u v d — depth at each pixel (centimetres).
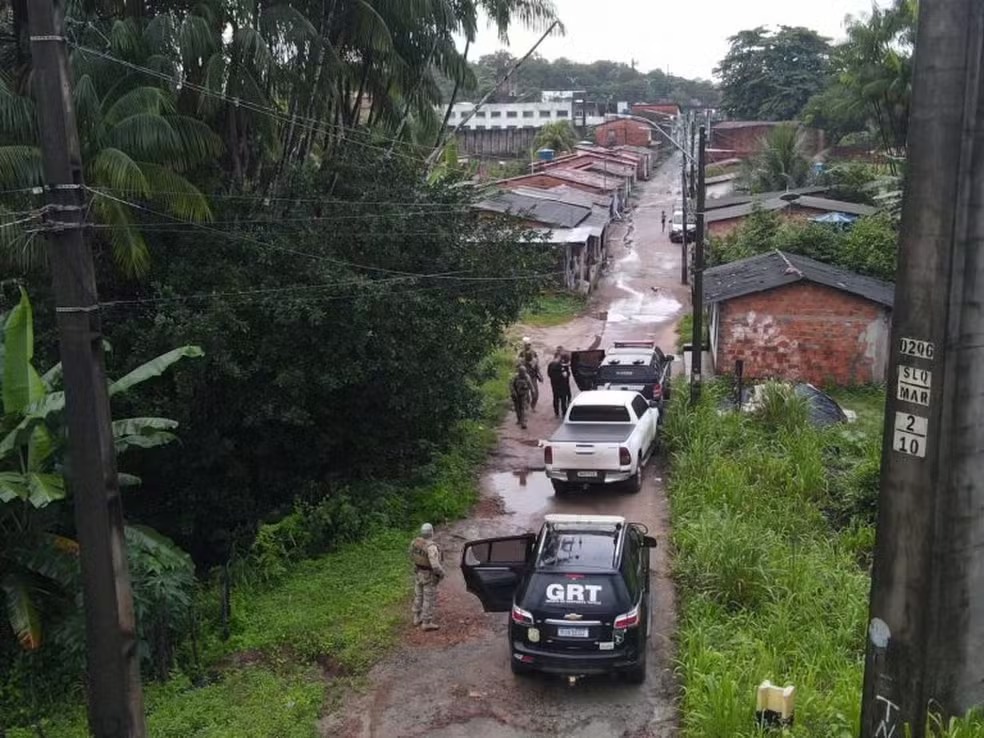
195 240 1585
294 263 1573
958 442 711
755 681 919
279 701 977
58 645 1066
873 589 750
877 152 5512
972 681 748
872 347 2438
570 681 969
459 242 1780
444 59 2192
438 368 1700
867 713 757
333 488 1661
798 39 8506
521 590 983
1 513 1084
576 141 9144
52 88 625
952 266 682
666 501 1616
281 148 1933
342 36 1991
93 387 654
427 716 953
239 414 1638
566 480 1628
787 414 1878
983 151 676
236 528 1711
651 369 2108
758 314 2478
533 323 3447
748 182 5759
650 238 5450
